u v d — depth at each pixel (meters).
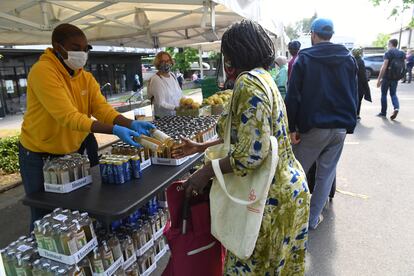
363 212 3.55
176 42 6.57
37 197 1.90
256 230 1.45
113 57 22.95
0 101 14.87
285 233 1.55
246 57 1.49
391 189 4.10
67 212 1.76
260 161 1.38
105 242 1.90
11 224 3.76
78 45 2.05
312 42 3.03
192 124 3.08
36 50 16.02
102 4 3.11
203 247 1.73
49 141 2.17
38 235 1.70
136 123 2.19
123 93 24.22
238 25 1.52
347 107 2.86
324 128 2.86
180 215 1.72
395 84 8.00
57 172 1.92
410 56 17.41
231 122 1.50
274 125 1.46
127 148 2.23
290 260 1.72
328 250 2.91
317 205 3.20
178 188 1.70
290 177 1.53
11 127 11.20
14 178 5.24
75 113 1.94
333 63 2.78
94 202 1.79
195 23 4.86
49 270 1.62
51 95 1.93
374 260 2.75
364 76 7.21
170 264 1.80
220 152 1.60
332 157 3.07
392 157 5.32
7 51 14.92
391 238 3.05
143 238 2.29
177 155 2.15
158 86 4.55
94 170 2.38
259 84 1.39
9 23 3.44
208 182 1.70
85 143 2.78
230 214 1.52
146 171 2.28
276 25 5.96
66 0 3.42
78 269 1.68
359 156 5.44
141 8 4.13
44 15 3.24
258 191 1.42
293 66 2.89
